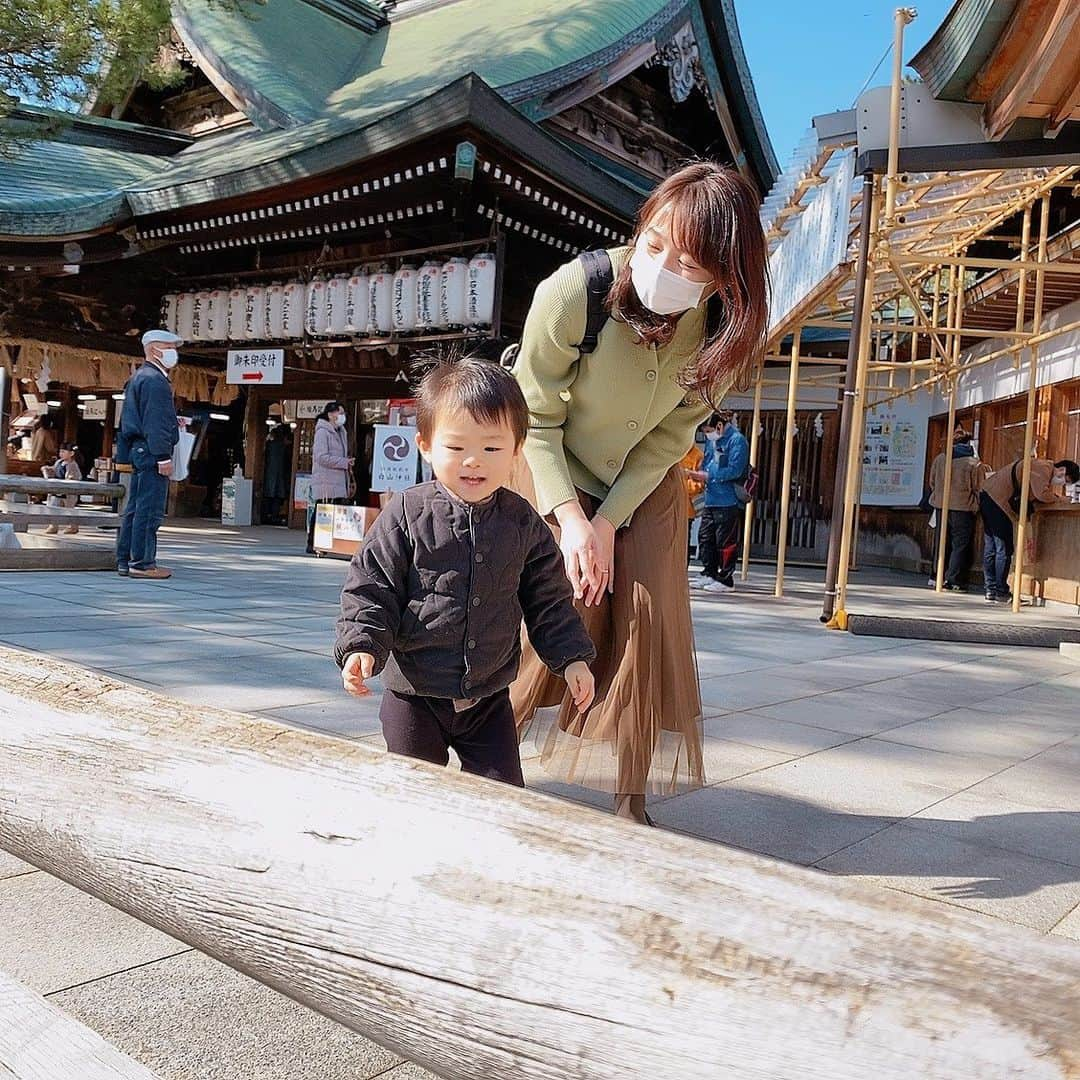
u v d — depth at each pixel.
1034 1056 0.53
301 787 0.93
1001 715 4.21
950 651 6.29
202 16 16.73
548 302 2.10
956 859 2.38
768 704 4.21
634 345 2.09
